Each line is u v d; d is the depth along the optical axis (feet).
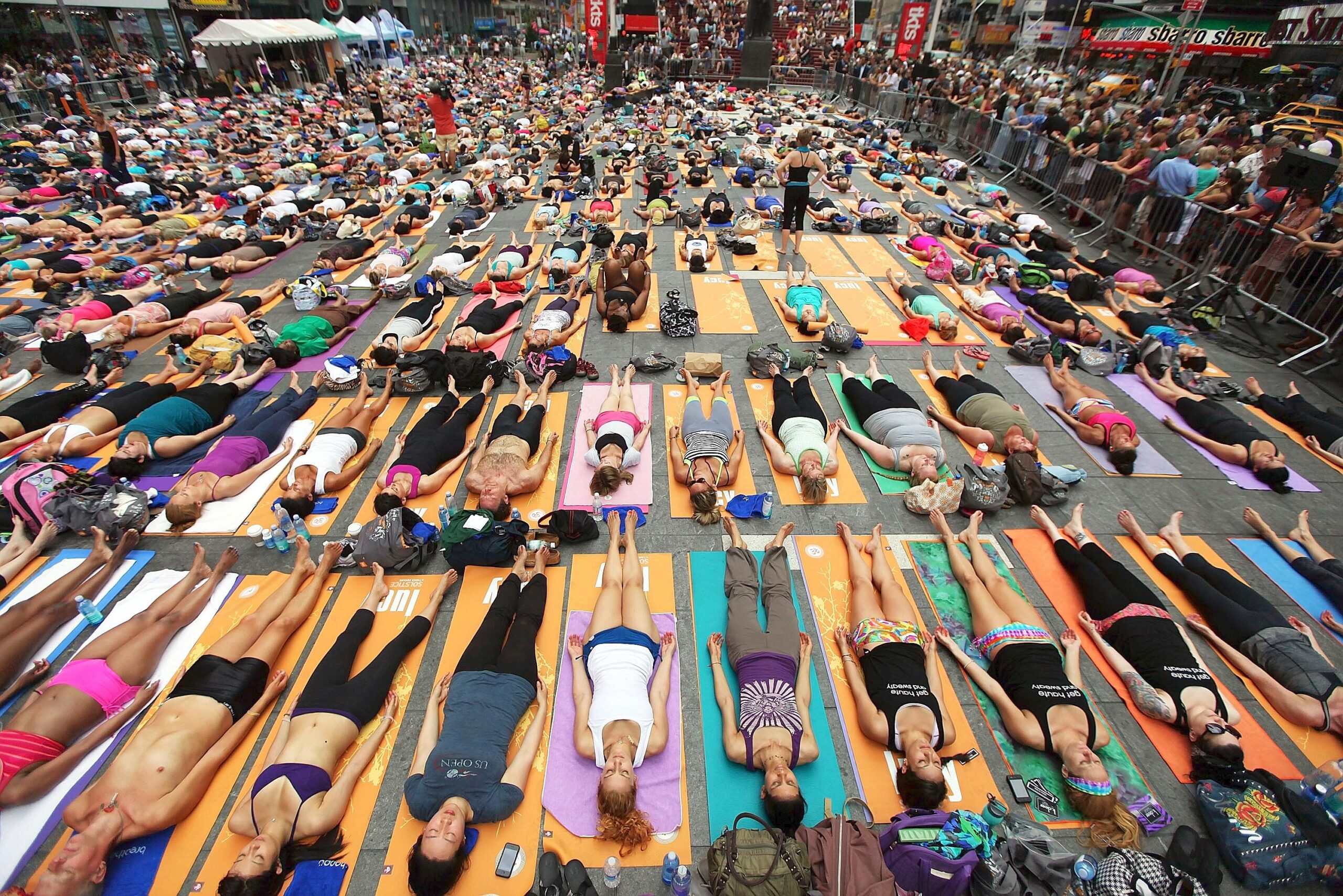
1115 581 17.44
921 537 19.42
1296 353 28.94
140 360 27.99
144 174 49.93
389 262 34.37
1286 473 21.35
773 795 12.26
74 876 11.16
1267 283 30.63
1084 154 45.11
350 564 18.40
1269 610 16.53
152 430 21.58
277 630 15.71
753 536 19.39
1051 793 13.29
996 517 20.35
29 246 38.78
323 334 28.84
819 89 105.60
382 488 20.34
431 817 12.37
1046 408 25.59
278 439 22.65
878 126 73.46
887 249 41.47
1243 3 72.33
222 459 20.70
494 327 29.81
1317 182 26.99
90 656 14.70
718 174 57.93
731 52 117.91
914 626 15.72
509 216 46.50
